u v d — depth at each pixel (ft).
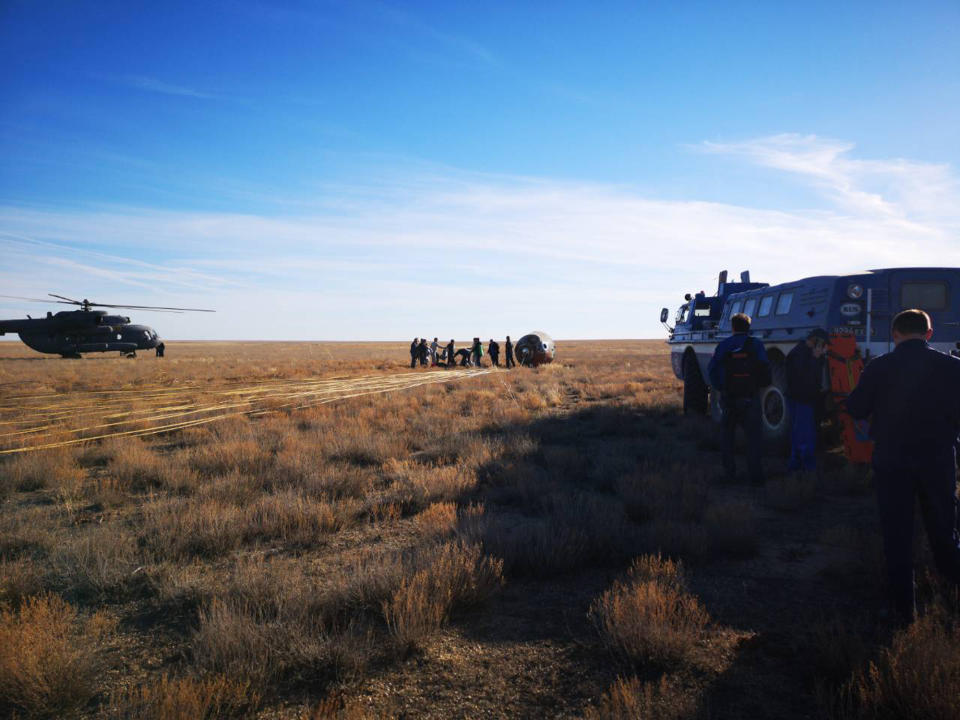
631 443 30.89
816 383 23.07
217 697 8.67
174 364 126.00
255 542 16.44
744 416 22.56
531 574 14.10
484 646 10.64
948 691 8.13
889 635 10.67
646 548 15.07
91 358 156.56
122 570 14.07
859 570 13.83
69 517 19.08
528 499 20.26
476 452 27.12
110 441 31.73
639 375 84.84
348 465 25.35
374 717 8.54
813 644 10.45
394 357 188.96
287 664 9.81
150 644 10.96
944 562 11.06
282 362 142.72
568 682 9.43
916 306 25.32
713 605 12.21
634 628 10.32
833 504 19.93
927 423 10.78
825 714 8.45
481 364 128.57
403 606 11.41
